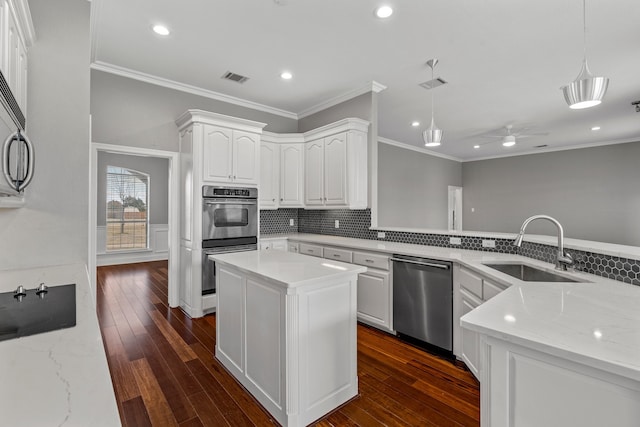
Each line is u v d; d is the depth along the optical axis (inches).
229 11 95.4
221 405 76.4
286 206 176.9
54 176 77.2
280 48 117.0
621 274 66.2
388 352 105.6
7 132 47.3
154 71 137.5
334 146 156.2
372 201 155.7
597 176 264.8
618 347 33.5
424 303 107.0
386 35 107.6
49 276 66.3
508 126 221.3
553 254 87.0
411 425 70.1
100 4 91.8
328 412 74.0
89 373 28.3
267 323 74.1
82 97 80.8
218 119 140.6
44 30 76.1
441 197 329.4
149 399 78.4
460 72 136.8
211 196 139.0
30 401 23.6
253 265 83.3
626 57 122.1
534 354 36.3
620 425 31.0
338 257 141.7
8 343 34.6
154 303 154.9
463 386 85.5
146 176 266.1
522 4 90.6
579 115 195.5
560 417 34.7
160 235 271.7
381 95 164.2
